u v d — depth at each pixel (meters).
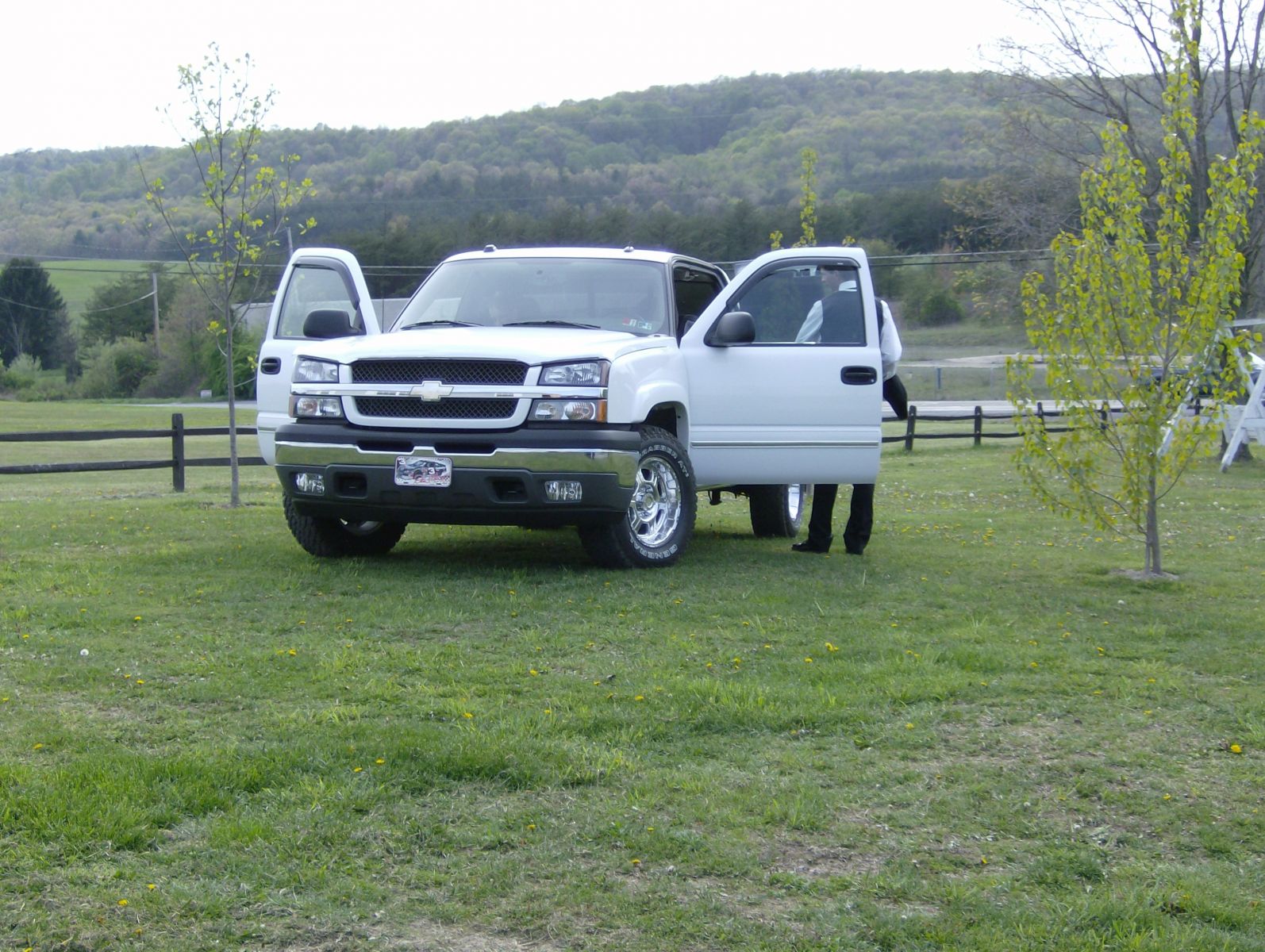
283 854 3.63
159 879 3.46
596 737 4.70
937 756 4.62
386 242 57.88
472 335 7.89
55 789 3.95
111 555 8.56
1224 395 8.64
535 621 6.54
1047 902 3.49
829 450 8.51
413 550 8.95
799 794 4.16
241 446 33.78
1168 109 24.83
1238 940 3.29
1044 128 28.73
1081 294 8.76
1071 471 9.06
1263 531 11.84
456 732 4.64
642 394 7.68
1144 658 6.17
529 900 3.43
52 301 92.25
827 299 8.68
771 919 3.36
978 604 7.41
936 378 58.31
